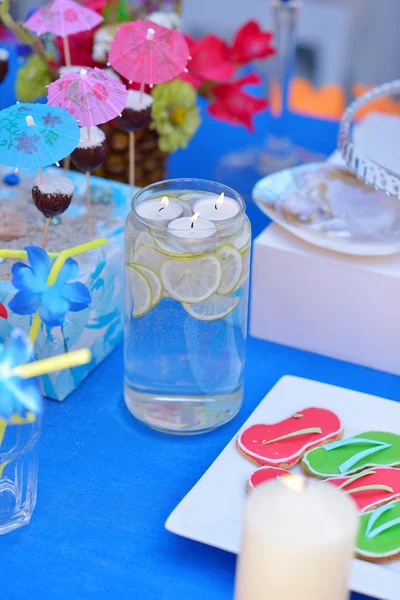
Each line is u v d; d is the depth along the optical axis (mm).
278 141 1201
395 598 563
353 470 674
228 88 1068
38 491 687
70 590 600
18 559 623
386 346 846
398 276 801
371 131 973
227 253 659
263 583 484
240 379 749
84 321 776
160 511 673
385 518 629
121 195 904
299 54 2174
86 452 733
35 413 598
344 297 839
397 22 2088
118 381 825
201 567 623
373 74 2158
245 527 489
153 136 980
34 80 984
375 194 915
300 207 889
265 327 899
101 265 777
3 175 948
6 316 666
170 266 650
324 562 471
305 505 491
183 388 717
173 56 787
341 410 758
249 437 709
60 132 633
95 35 981
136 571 617
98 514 667
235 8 2227
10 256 610
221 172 1150
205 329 683
